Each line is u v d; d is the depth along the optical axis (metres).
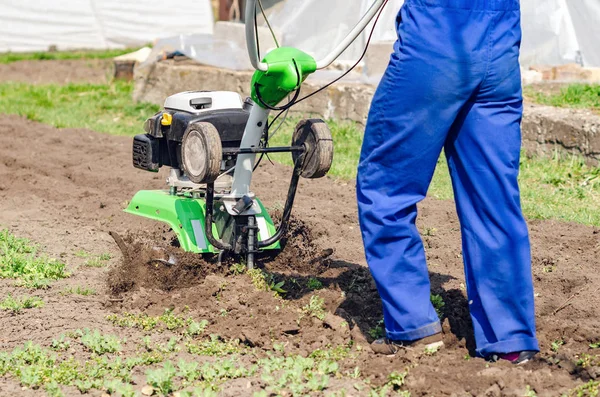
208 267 5.88
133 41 23.95
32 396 4.39
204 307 5.48
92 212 8.17
